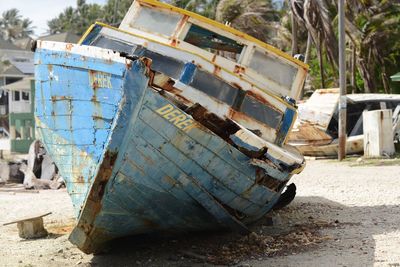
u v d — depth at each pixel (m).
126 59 7.44
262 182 8.48
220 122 7.89
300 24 28.16
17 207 12.94
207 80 8.73
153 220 8.23
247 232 8.68
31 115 31.41
